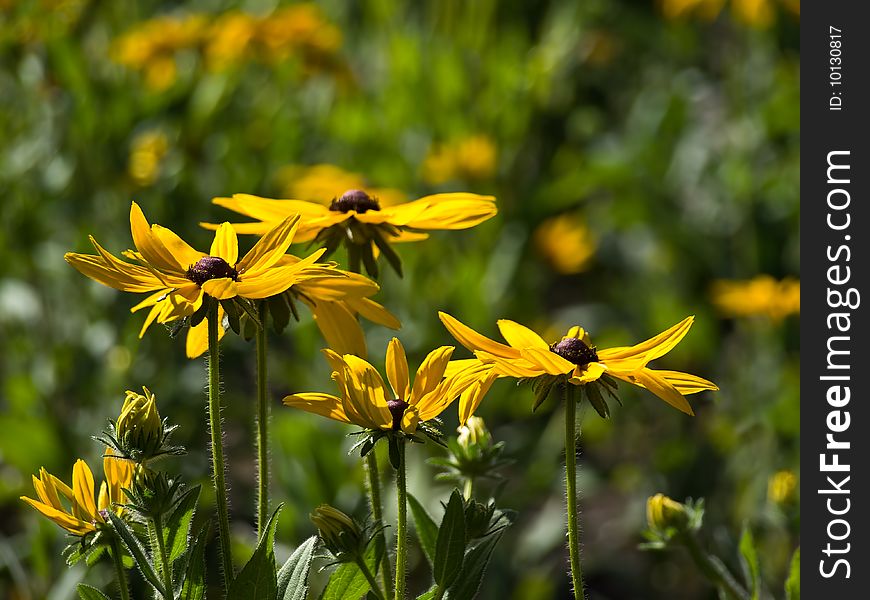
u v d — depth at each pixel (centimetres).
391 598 250
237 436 621
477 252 672
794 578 294
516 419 675
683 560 659
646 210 775
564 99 843
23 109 647
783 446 621
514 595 558
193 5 809
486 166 686
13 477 620
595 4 852
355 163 699
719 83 846
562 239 716
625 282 834
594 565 670
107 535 236
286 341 709
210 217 639
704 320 713
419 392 230
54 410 575
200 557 225
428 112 709
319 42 694
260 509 244
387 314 269
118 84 643
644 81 904
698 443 666
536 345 233
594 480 658
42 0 610
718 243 758
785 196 723
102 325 594
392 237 290
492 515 244
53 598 454
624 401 739
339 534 229
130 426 227
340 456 507
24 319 614
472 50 727
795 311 644
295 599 224
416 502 257
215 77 650
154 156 616
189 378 596
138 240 235
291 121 686
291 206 288
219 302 224
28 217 605
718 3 766
